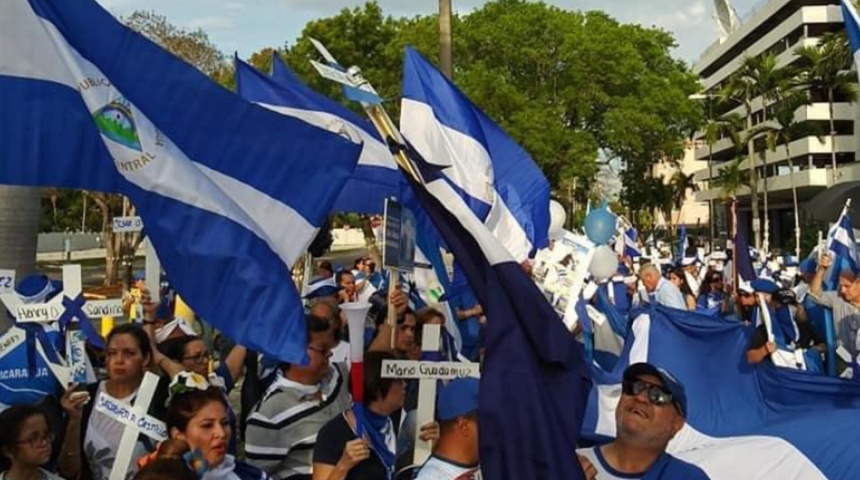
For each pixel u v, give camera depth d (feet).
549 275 27.09
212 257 14.96
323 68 13.43
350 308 14.19
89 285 88.48
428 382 15.02
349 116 27.37
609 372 26.61
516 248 26.16
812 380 23.24
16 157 15.60
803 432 19.66
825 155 220.64
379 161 27.12
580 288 25.95
